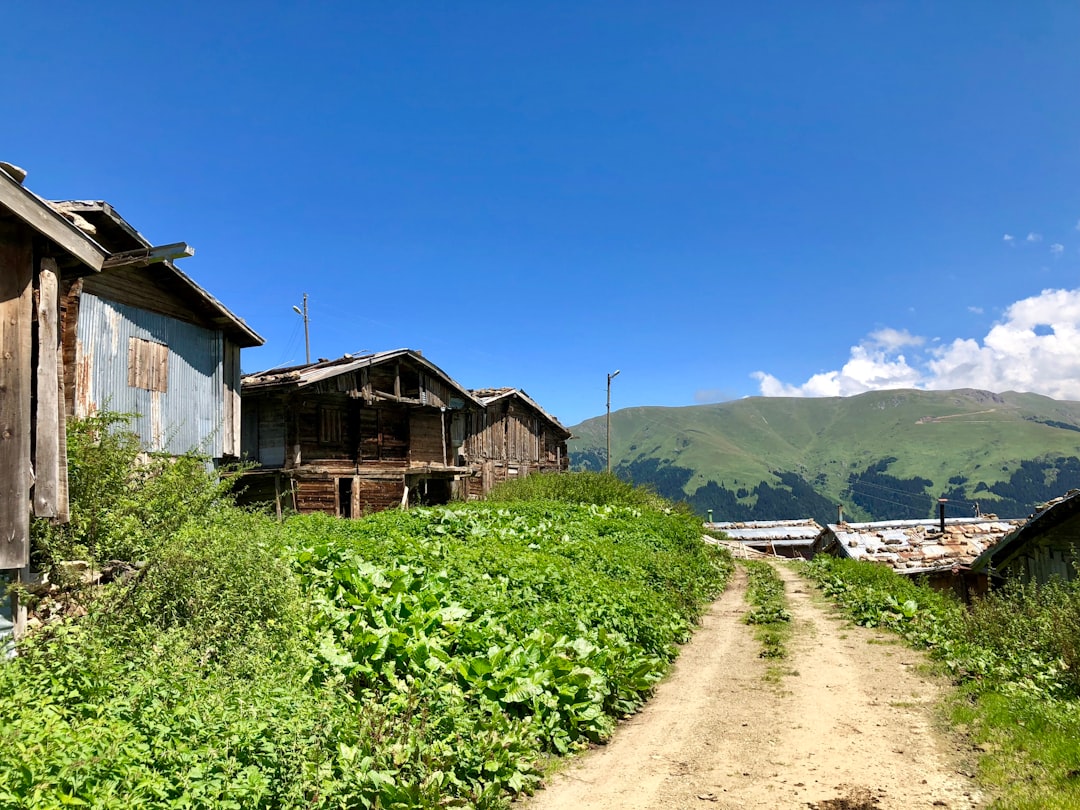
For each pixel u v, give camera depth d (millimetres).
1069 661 9516
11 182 6902
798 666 11625
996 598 13016
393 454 27297
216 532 8977
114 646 6883
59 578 7582
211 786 4949
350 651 8328
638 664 10219
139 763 4973
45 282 7504
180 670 6535
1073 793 6020
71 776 4465
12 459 7066
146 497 9062
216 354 17828
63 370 8117
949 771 6957
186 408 16719
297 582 9664
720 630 15086
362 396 24391
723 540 48062
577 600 11969
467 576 11805
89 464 8547
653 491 39188
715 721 8836
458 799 5980
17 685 5641
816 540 39062
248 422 23234
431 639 8867
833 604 18828
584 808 6348
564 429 46094
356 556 11602
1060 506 15406
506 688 8125
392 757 6215
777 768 7180
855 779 6816
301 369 25094
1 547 6898
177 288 16344
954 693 9672
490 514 20781
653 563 18016
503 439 38812
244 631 7922
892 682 10500
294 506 22188
